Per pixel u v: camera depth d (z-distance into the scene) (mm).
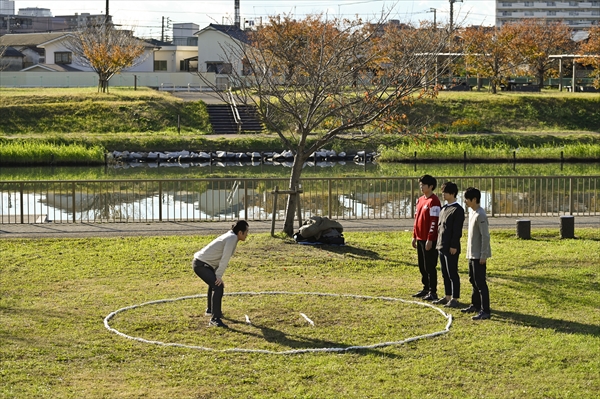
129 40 63188
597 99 54625
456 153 42406
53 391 7422
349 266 13523
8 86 68625
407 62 16266
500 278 12562
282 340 9141
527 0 127750
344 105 15641
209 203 24141
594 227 18016
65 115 49906
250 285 12078
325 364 8234
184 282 12289
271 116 17516
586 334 9375
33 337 9133
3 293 11398
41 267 13266
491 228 17766
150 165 41875
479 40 57094
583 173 35969
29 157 40375
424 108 52000
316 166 41219
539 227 17953
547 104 53875
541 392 7477
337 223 15484
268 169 39719
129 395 7340
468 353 8648
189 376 7879
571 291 11617
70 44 74250
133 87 65750
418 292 11438
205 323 9867
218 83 58562
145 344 8914
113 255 14320
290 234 16109
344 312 10422
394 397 7340
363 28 28922
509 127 51156
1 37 83312
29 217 19359
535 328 9656
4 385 7551
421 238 11211
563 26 78688
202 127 49844
